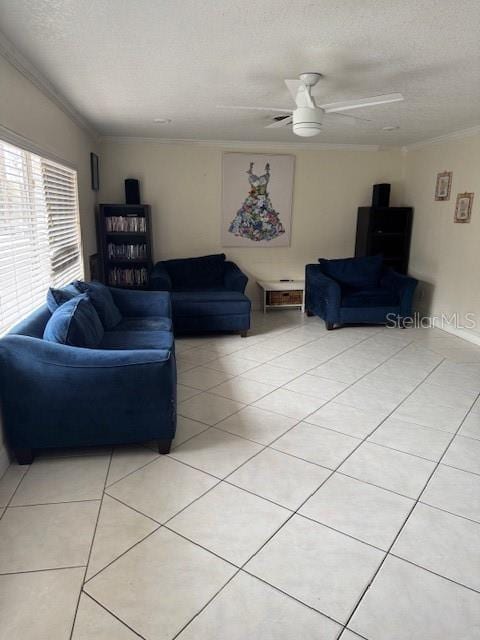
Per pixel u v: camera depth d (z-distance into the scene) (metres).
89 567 1.78
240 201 6.12
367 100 2.98
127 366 2.44
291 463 2.52
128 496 2.22
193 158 5.90
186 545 1.90
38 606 1.61
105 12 2.22
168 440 2.58
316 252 6.46
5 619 1.55
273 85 3.43
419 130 5.08
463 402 3.36
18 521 2.04
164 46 2.67
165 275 5.28
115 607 1.60
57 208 3.79
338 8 2.18
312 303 5.89
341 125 4.82
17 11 2.21
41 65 2.97
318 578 1.74
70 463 2.51
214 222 6.13
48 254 3.52
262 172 6.09
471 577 1.75
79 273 4.54
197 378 3.82
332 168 6.24
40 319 2.90
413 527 2.02
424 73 3.13
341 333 5.27
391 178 6.40
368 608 1.61
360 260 5.78
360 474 2.42
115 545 1.90
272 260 6.40
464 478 2.40
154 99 3.84
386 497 2.23
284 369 4.05
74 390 2.42
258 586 1.70
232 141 5.87
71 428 2.46
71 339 2.63
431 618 1.57
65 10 2.20
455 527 2.03
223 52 2.75
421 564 1.81
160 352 2.53
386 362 4.25
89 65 2.98
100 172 5.74
